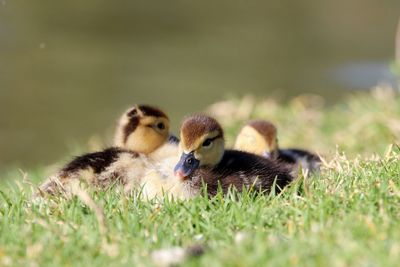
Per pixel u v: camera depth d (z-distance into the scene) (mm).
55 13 39062
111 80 30328
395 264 6266
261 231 7352
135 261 6859
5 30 35875
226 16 39406
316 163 12047
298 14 39156
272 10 40250
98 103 28047
